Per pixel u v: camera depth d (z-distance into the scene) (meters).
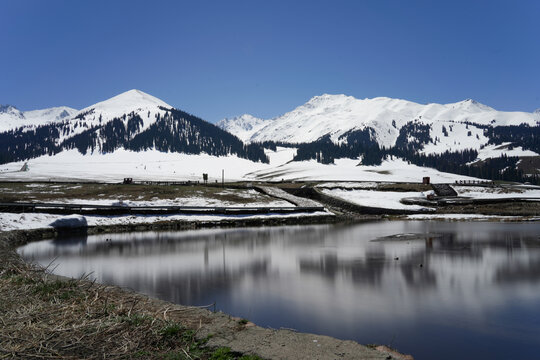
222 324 8.21
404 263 23.38
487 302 14.84
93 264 23.67
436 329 11.80
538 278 18.91
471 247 29.94
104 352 6.11
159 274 20.52
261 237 39.75
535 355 9.84
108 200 64.25
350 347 7.00
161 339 7.07
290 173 175.00
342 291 16.61
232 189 82.12
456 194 91.00
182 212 56.31
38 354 5.80
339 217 65.88
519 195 89.31
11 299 8.69
